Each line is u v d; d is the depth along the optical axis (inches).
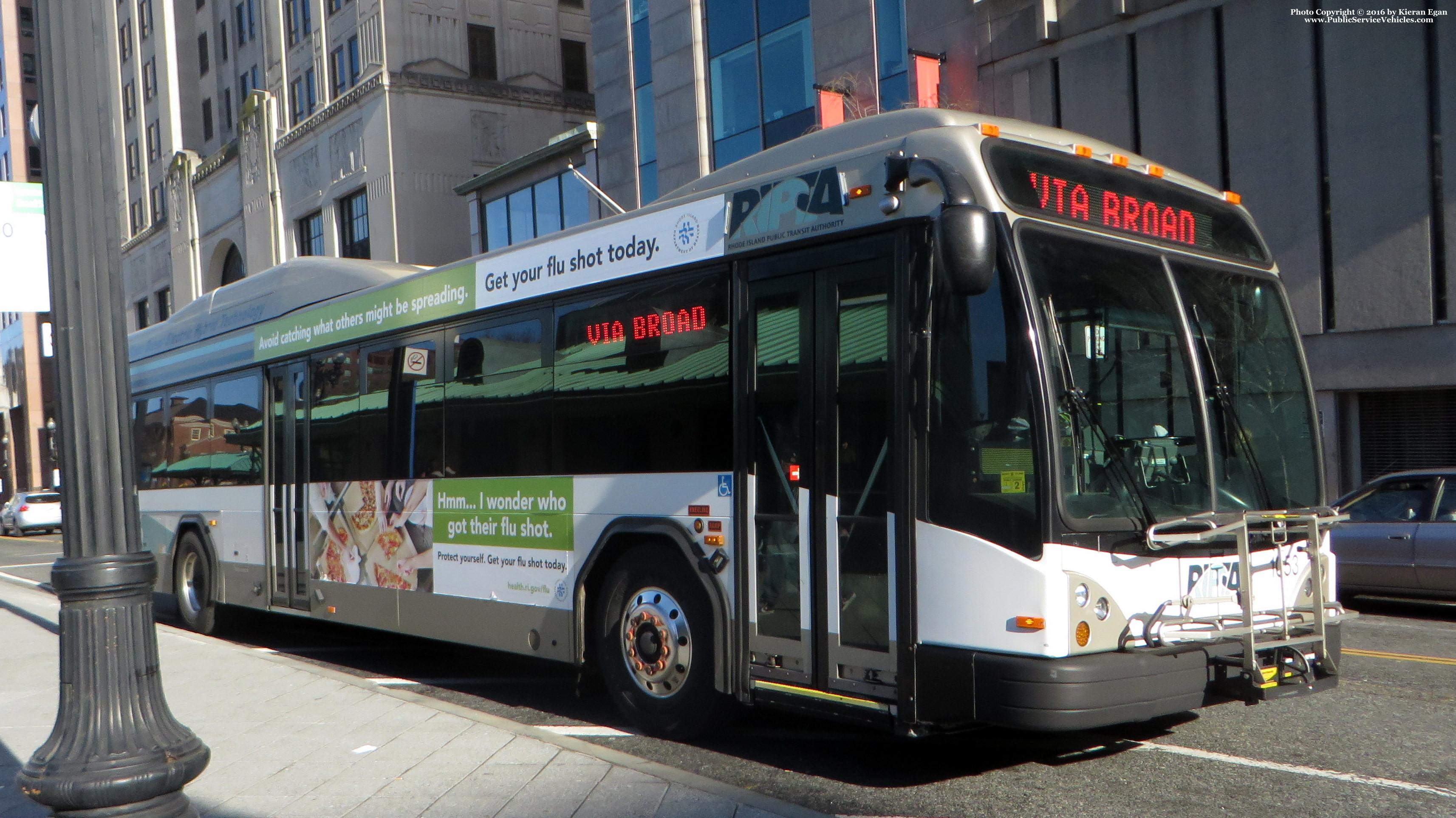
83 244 162.2
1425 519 467.5
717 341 255.0
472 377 330.3
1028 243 208.5
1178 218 239.8
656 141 1054.4
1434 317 625.3
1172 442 220.1
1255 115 684.1
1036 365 199.8
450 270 343.3
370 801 212.4
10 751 274.4
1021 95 789.2
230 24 1952.5
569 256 299.0
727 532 248.8
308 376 410.6
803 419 233.6
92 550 161.8
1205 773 231.3
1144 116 729.6
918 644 209.2
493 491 317.4
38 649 434.0
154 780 158.1
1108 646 200.8
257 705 302.4
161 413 528.7
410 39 1460.4
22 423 3070.9
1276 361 249.9
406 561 352.2
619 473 277.6
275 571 426.6
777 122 942.4
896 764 243.4
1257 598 226.2
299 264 427.8
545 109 1553.9
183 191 1991.9
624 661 277.3
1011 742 260.4
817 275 233.0
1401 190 633.6
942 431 209.0
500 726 266.5
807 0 917.2
